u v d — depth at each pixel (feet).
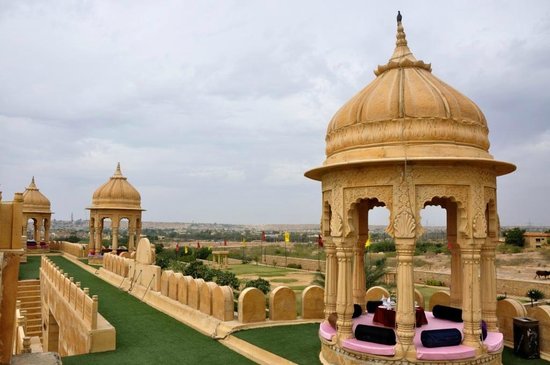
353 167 40.11
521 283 128.67
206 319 57.67
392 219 38.09
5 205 33.19
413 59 43.34
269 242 566.77
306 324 56.54
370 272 88.48
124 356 46.78
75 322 59.31
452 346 37.52
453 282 50.90
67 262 139.85
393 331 38.04
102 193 135.85
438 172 37.96
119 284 93.04
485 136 42.04
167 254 192.85
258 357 45.03
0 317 32.01
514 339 44.27
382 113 39.55
